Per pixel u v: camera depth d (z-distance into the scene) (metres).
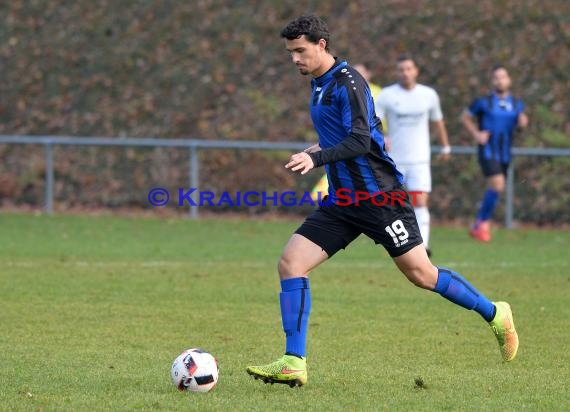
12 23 89.50
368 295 36.12
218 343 27.44
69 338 27.83
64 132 76.38
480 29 76.69
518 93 70.69
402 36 77.75
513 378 23.31
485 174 53.53
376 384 22.50
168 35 84.38
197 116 75.06
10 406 20.02
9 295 35.09
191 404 20.23
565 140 66.12
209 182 67.31
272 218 64.06
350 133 21.30
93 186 69.50
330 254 22.67
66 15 89.25
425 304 34.28
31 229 56.59
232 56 80.38
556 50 73.75
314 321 31.02
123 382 22.33
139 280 39.03
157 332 28.89
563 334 29.27
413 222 22.78
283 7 84.38
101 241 51.91
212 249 49.38
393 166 22.53
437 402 20.73
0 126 78.44
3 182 70.31
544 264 45.09
